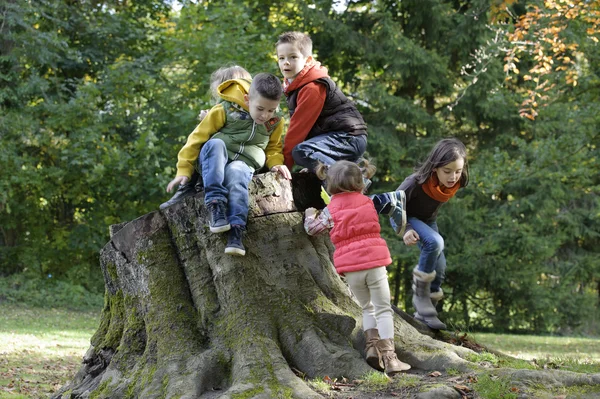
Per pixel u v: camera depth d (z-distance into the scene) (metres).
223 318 4.56
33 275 18.20
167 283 4.75
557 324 20.34
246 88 4.82
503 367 4.27
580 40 14.79
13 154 16.94
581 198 20.42
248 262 4.66
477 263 18.84
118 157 16.98
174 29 17.80
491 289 19.94
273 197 4.89
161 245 4.85
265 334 4.41
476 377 4.06
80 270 18.66
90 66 19.88
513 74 19.08
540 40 12.05
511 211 19.50
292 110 5.40
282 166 4.93
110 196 18.48
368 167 4.90
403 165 20.47
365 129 5.40
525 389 3.82
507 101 18.09
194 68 17.33
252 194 4.83
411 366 4.45
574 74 12.59
